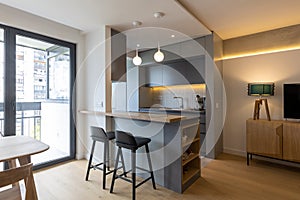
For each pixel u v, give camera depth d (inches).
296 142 107.0
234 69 151.3
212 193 87.5
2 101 101.7
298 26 125.2
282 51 129.2
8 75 102.8
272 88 127.1
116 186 94.3
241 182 99.0
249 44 145.6
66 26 126.2
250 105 142.6
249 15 112.7
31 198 45.2
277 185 95.7
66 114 135.2
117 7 97.0
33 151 58.4
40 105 123.2
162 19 112.9
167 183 92.0
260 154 119.6
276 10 106.2
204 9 105.1
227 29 135.6
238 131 148.8
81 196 85.0
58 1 90.8
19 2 92.4
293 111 116.8
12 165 68.8
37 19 110.9
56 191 89.2
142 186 94.0
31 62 117.0
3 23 98.0
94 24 120.3
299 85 114.7
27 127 116.5
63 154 135.2
